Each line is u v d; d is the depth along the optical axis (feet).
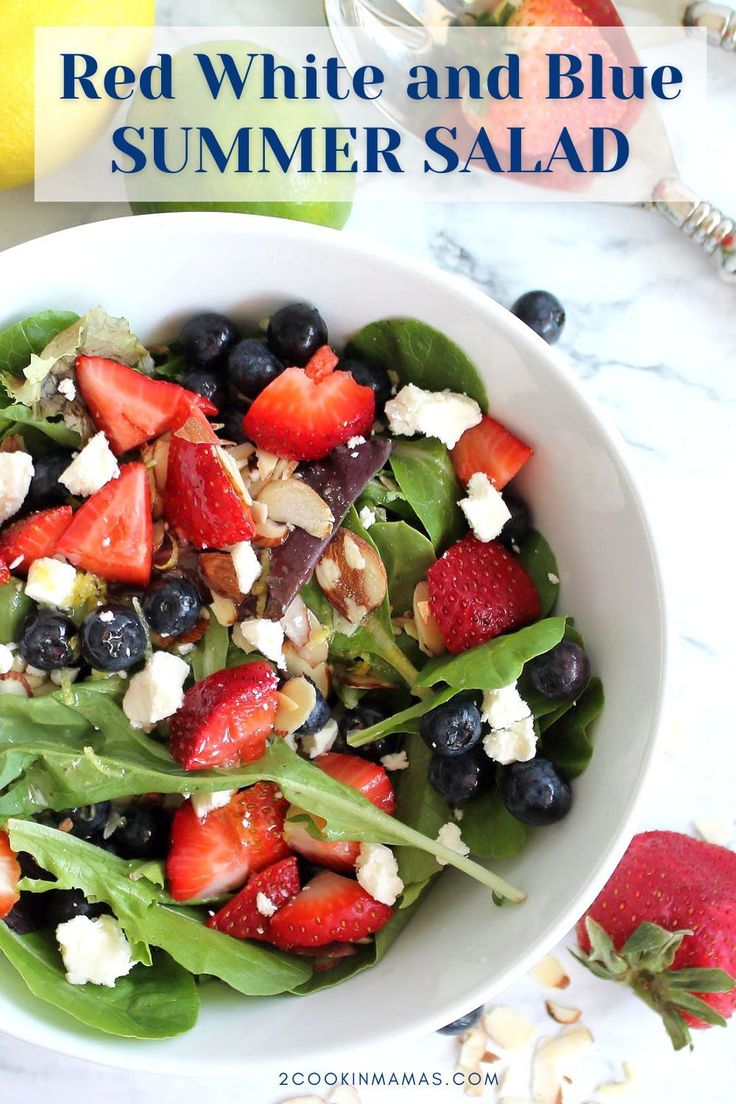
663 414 1.73
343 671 1.53
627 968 1.61
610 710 1.47
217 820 1.48
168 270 1.47
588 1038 1.71
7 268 1.42
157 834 1.48
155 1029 1.43
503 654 1.44
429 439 1.52
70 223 1.67
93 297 1.48
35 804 1.44
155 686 1.43
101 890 1.45
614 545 1.47
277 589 1.47
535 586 1.53
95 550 1.44
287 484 1.48
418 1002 1.44
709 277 1.73
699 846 1.68
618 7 1.70
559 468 1.49
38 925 1.48
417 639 1.51
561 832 1.47
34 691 1.46
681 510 1.74
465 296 1.44
